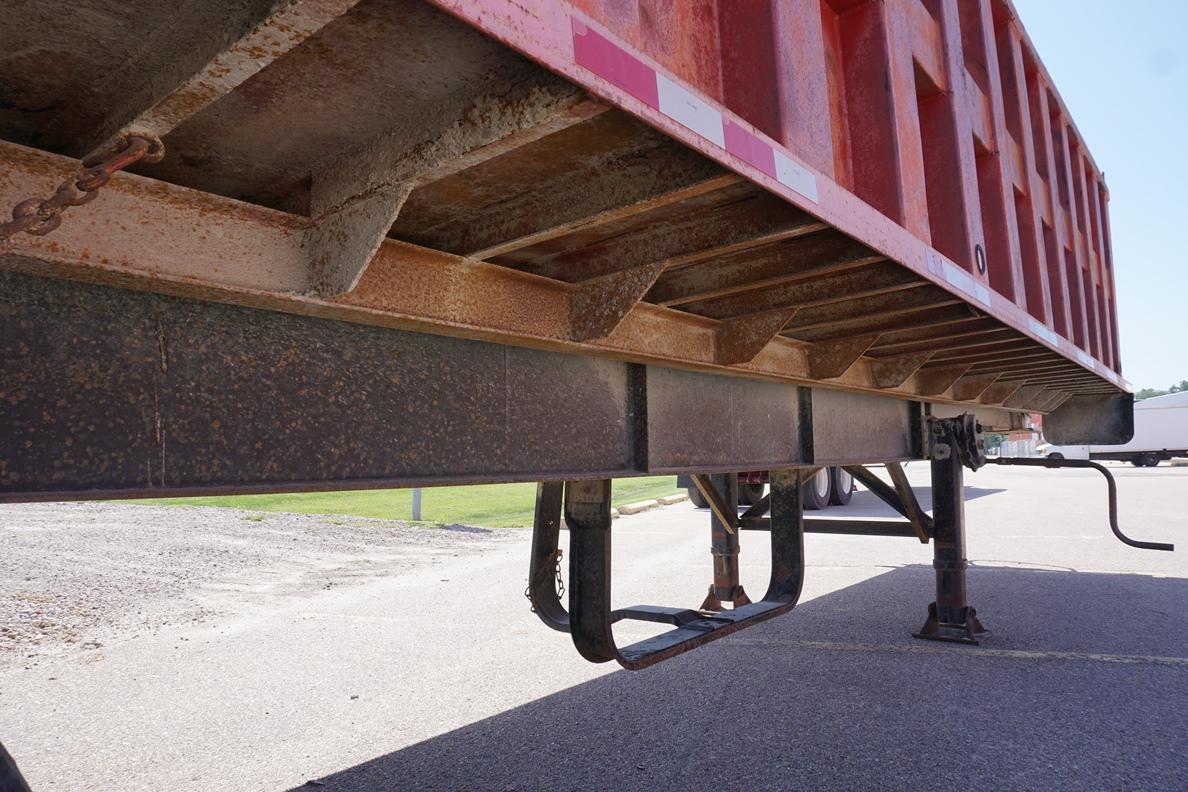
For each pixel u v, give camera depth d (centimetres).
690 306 294
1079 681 425
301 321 181
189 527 1169
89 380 143
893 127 263
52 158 124
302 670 475
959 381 600
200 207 146
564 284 229
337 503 1642
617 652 286
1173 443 3058
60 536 1043
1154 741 339
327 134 147
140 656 508
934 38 332
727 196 190
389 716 394
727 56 206
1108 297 769
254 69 101
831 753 333
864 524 558
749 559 891
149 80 117
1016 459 581
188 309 159
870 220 219
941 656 482
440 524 1269
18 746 359
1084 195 655
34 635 557
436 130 133
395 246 180
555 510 354
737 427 353
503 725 379
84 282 142
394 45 115
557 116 117
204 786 315
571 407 262
